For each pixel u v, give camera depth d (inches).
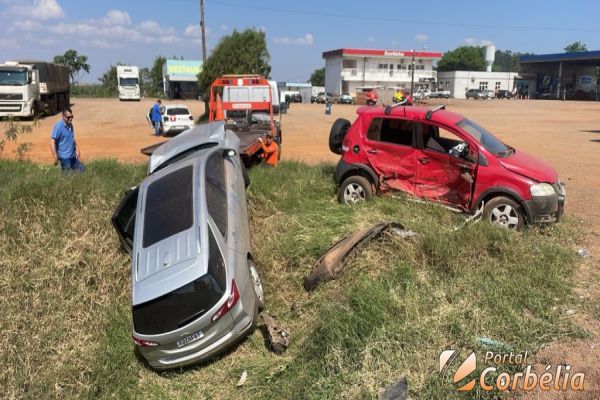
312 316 201.5
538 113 1630.2
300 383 165.5
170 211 210.8
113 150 727.1
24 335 203.5
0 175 327.0
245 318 189.8
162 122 933.2
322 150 740.7
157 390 181.5
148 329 183.3
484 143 269.9
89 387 179.3
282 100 1101.1
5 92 1100.5
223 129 315.3
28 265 237.6
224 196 230.5
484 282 199.6
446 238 225.5
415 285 199.8
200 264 185.8
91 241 252.5
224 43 1220.5
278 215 294.7
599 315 185.0
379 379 159.6
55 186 283.7
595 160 589.9
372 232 230.4
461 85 3373.5
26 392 180.5
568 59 3068.4
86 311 220.1
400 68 3304.6
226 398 172.6
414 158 285.1
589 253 243.0
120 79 2439.7
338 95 2711.6
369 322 178.5
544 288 201.2
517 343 169.3
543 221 254.8
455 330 176.2
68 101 1710.1
